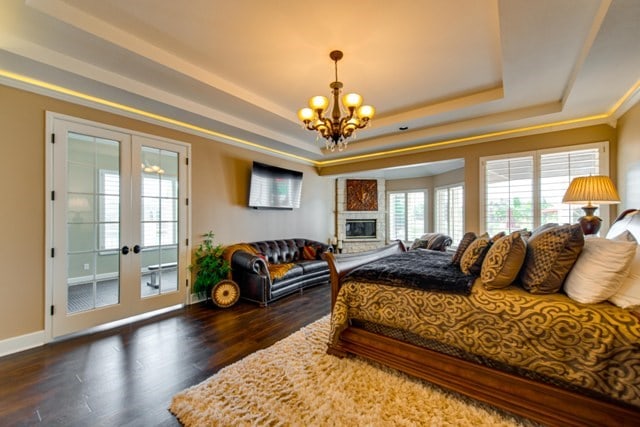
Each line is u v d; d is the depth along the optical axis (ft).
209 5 6.62
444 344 6.56
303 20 7.13
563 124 12.57
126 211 11.16
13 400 6.35
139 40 7.97
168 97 10.65
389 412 5.69
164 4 6.61
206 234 14.12
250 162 16.57
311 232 21.42
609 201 9.39
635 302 4.92
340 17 7.02
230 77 10.10
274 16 6.98
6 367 7.71
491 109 12.02
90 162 10.29
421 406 5.87
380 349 7.31
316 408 5.81
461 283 6.49
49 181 9.29
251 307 12.81
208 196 14.28
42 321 9.11
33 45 7.60
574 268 5.78
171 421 5.71
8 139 8.54
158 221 12.26
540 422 5.20
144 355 8.36
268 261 15.87
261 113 12.67
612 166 11.69
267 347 8.76
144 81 9.66
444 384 6.24
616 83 8.90
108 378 7.19
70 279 9.78
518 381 5.57
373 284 7.66
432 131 14.52
